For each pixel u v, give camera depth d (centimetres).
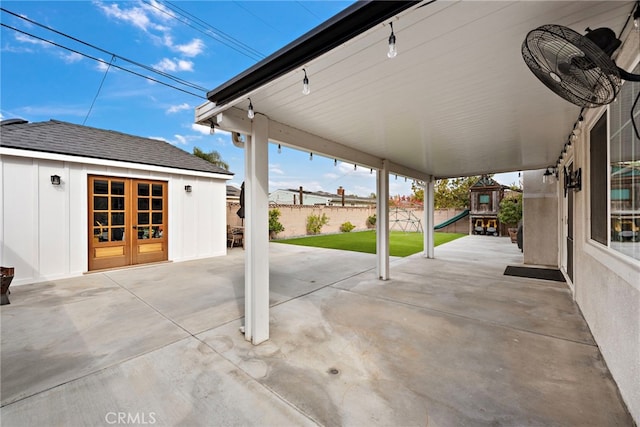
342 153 430
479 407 191
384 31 155
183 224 770
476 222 1546
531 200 673
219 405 194
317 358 255
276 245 1072
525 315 354
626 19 153
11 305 400
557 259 646
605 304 245
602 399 198
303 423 178
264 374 230
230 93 227
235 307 393
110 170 638
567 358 251
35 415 185
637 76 134
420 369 237
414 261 738
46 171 551
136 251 686
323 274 596
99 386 215
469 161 576
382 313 366
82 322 337
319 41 163
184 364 246
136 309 384
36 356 259
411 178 695
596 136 275
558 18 148
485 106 273
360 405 194
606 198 244
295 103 260
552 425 174
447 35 160
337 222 1667
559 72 138
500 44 169
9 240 510
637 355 175
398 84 223
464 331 309
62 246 568
